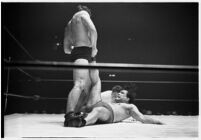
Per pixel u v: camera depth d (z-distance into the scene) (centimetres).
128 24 359
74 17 279
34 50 353
